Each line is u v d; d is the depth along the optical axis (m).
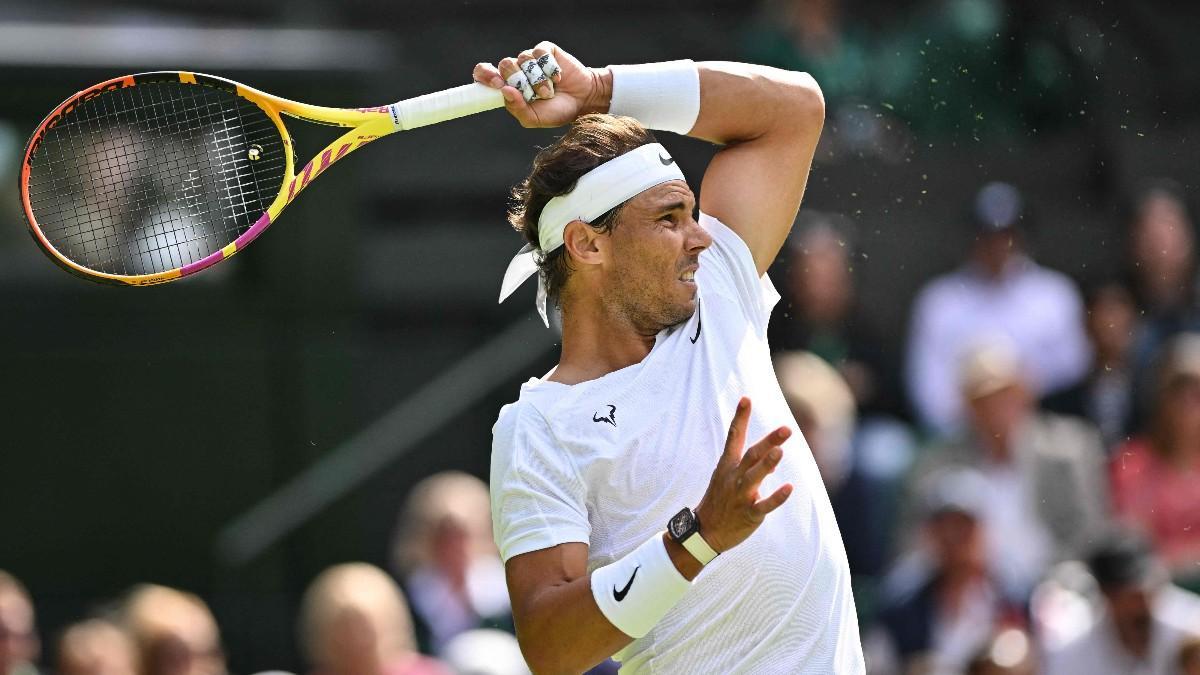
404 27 37.16
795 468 11.38
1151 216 29.92
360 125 12.31
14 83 27.00
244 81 27.45
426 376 32.41
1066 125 32.97
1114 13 34.31
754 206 12.43
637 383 11.27
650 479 11.10
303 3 36.91
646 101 12.37
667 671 11.25
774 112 12.56
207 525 28.38
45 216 22.28
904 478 26.08
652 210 11.34
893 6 34.31
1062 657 22.75
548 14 37.66
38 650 27.53
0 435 27.94
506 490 11.05
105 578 28.11
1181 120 34.03
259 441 28.59
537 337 31.38
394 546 29.84
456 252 34.03
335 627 21.59
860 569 25.59
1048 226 31.81
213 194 21.47
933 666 22.34
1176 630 22.31
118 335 28.20
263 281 28.53
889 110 32.69
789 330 29.03
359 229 30.81
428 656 23.89
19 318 27.92
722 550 10.13
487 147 36.09
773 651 11.18
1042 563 25.19
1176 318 29.23
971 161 32.53
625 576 10.30
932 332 29.53
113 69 27.16
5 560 27.89
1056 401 28.52
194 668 22.66
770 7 34.44
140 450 28.25
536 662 10.75
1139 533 25.25
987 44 32.50
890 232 32.06
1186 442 25.22
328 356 28.77
